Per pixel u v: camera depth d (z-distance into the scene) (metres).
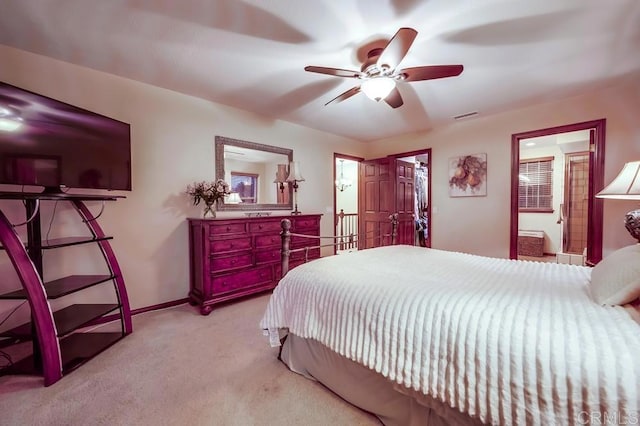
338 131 4.60
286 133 4.07
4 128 1.67
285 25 1.88
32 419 1.37
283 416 1.40
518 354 0.89
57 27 1.91
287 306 1.72
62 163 1.97
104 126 2.28
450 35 1.98
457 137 4.12
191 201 3.12
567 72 2.56
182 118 3.04
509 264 1.91
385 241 4.98
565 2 1.67
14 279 2.18
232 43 2.10
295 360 1.78
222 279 2.83
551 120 3.29
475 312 1.05
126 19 1.83
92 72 2.48
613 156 2.91
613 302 1.04
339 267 1.77
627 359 0.77
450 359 1.03
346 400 1.49
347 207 7.07
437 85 2.83
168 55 2.27
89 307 2.21
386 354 1.20
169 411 1.43
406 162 5.13
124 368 1.81
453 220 4.20
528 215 5.87
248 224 3.04
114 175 2.36
